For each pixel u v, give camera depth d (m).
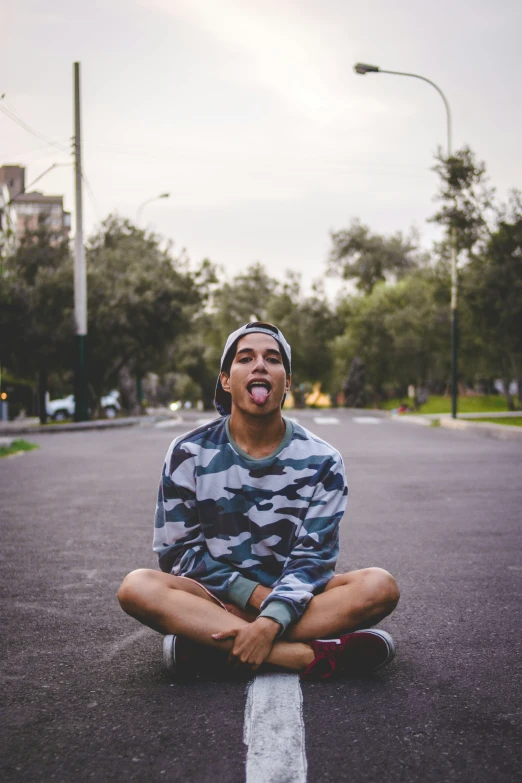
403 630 3.50
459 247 23.08
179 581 2.97
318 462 3.10
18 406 40.56
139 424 29.58
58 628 3.60
